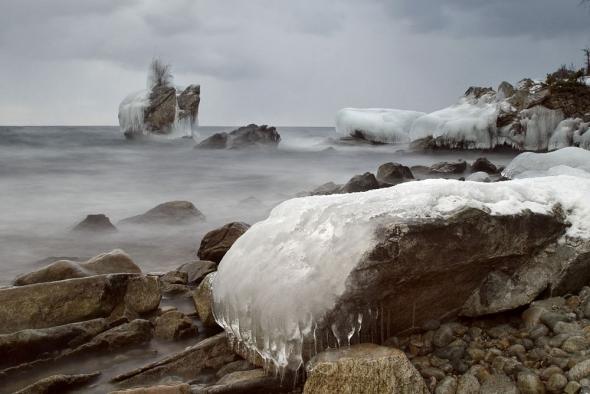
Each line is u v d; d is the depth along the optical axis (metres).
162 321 4.88
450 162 17.36
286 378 3.59
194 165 23.47
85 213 12.63
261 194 15.49
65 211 12.90
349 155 26.86
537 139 23.16
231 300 4.00
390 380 3.16
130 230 10.08
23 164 22.67
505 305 3.98
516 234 3.97
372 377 3.17
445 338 3.80
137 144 32.50
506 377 3.33
